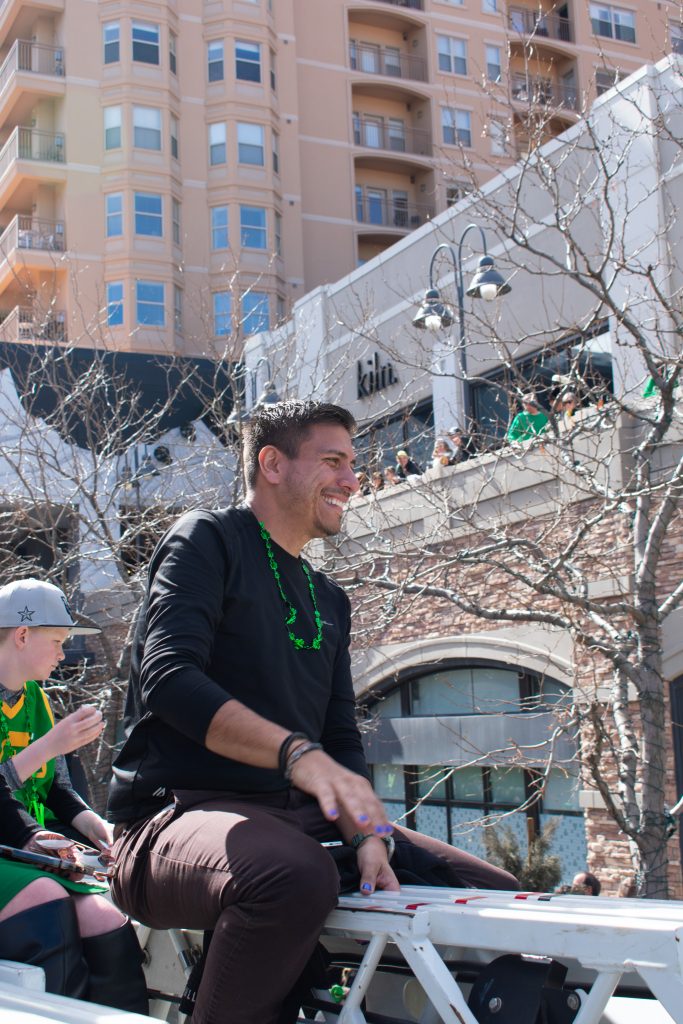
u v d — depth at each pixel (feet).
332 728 10.02
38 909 9.39
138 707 8.97
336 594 10.20
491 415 60.29
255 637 8.95
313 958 8.32
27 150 132.67
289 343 53.93
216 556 8.84
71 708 40.04
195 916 7.95
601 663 40.57
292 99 142.31
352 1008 7.75
